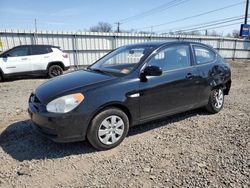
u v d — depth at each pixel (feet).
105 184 9.32
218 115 17.29
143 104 12.91
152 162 10.85
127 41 63.10
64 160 11.10
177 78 14.21
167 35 69.51
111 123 12.00
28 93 26.21
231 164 10.59
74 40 55.26
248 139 13.10
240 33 91.04
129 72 12.72
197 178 9.59
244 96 23.59
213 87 16.66
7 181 9.55
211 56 17.31
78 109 10.99
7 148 12.29
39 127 11.69
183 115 17.19
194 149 12.05
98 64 15.56
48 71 39.37
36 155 11.56
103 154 11.65
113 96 11.72
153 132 14.21
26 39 49.60
